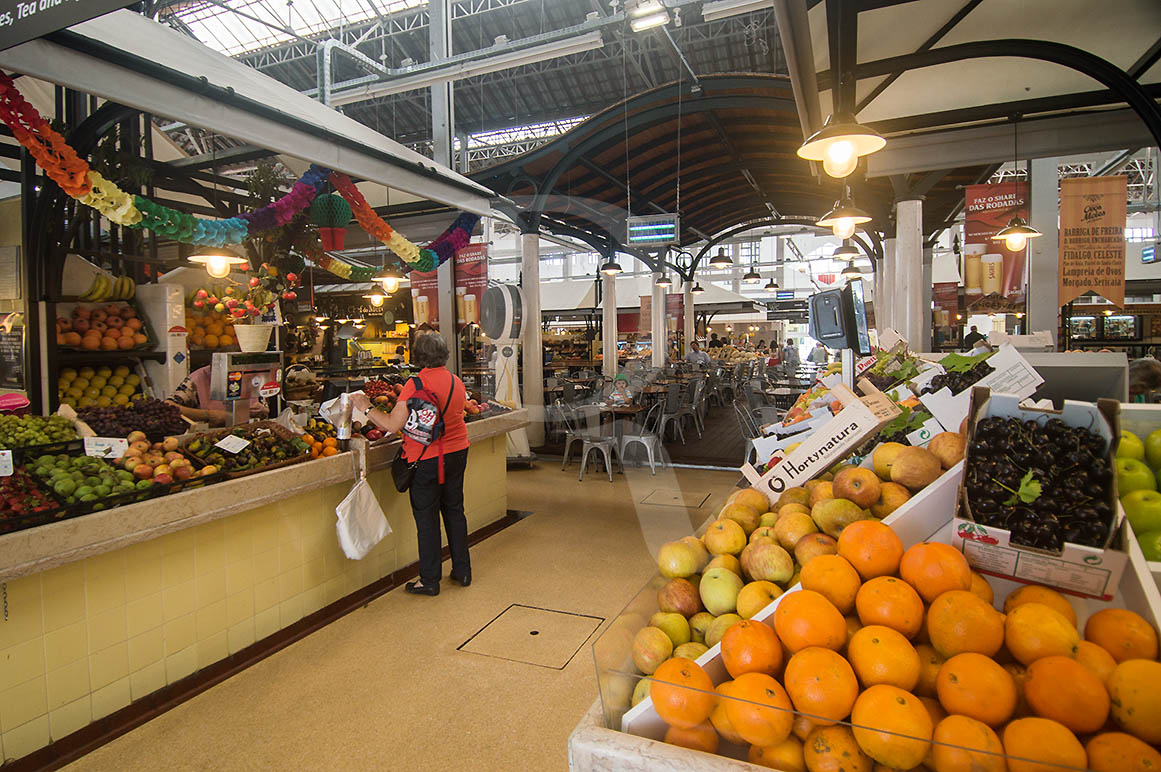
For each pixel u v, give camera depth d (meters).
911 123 5.04
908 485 1.24
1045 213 7.31
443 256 5.05
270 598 3.04
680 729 0.91
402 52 11.97
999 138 5.13
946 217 11.16
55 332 4.21
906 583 0.97
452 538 3.72
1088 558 0.90
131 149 4.84
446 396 3.56
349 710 2.45
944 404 1.49
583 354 14.65
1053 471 0.96
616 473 6.59
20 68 2.02
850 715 0.84
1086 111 4.93
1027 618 0.86
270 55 11.07
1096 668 0.79
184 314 5.10
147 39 2.63
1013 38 3.92
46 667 2.19
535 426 7.75
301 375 6.05
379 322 11.95
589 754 0.92
